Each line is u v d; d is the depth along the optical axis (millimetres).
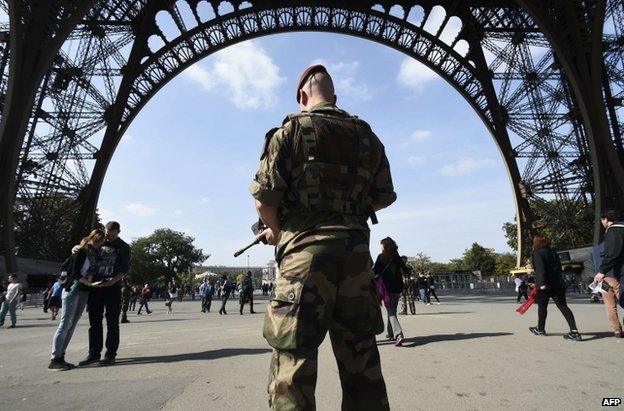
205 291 29344
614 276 9078
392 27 39844
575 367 6688
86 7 29766
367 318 2535
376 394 2521
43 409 4934
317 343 2371
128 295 19828
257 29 38844
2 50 32281
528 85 39594
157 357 8766
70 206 35906
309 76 3023
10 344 11664
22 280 32938
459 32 41562
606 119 31719
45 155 35312
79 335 13586
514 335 10453
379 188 2996
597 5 31016
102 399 5367
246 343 10648
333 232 2484
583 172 37656
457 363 7195
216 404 5051
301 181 2561
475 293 65000
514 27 40469
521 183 39500
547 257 10016
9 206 28281
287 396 2270
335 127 2688
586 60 32688
